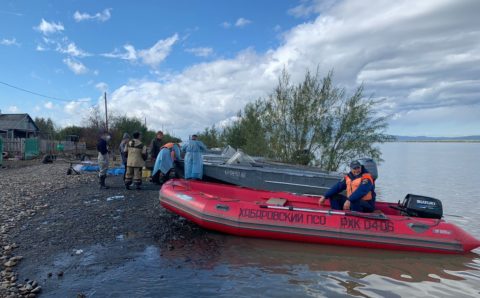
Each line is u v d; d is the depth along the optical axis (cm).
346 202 667
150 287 440
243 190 829
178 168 1118
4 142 2517
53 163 2158
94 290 423
